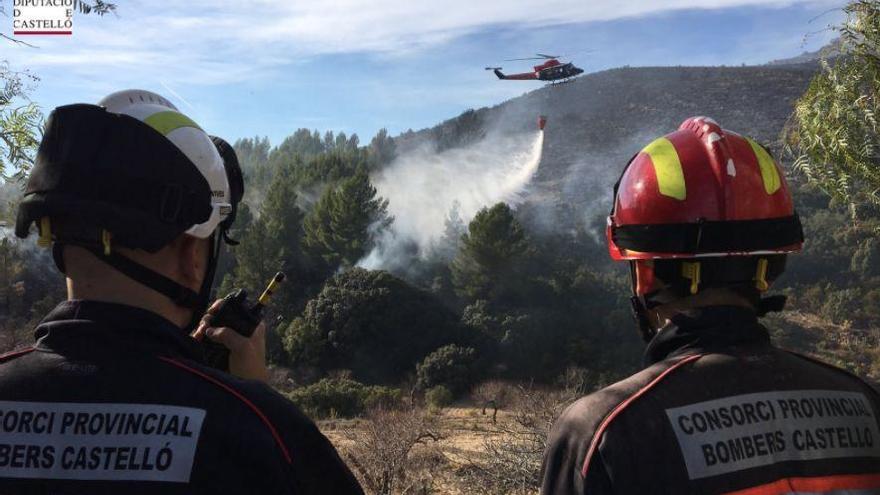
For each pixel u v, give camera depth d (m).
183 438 1.36
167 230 1.50
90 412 1.38
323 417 37.09
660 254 1.80
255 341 1.93
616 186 2.01
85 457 1.36
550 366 58.91
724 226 1.76
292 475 1.41
